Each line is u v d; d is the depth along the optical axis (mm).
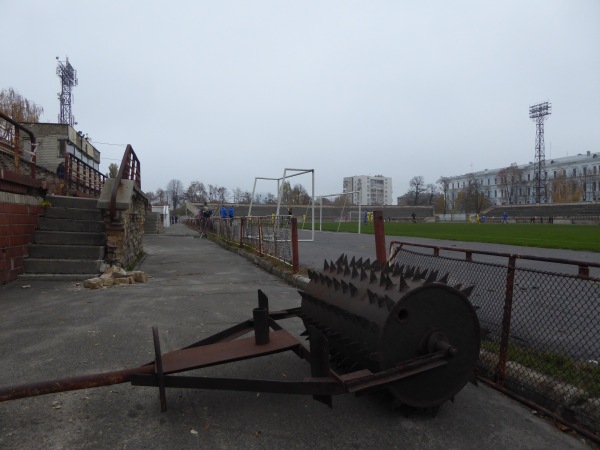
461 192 132500
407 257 6695
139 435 3064
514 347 4527
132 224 12547
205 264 13414
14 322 5965
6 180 8312
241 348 3637
